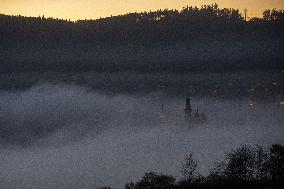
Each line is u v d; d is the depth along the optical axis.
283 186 194.50
